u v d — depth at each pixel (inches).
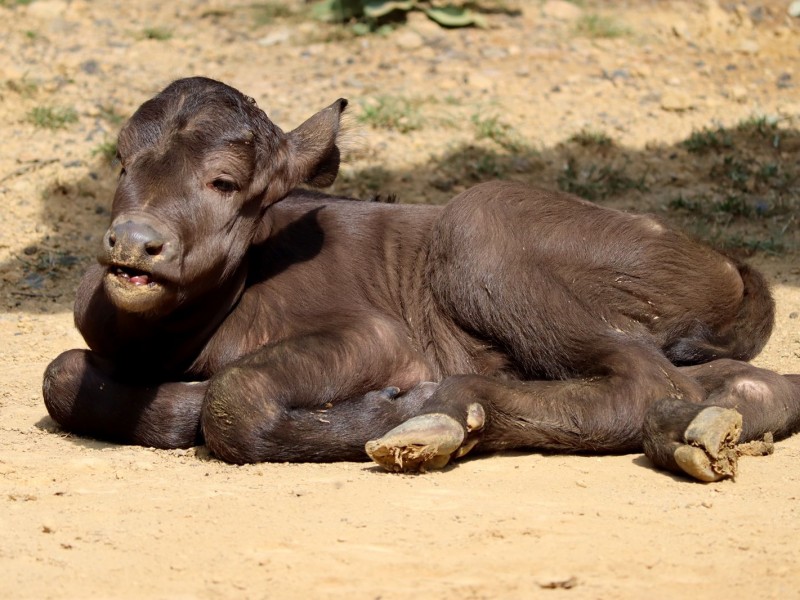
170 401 610.2
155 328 613.0
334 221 677.9
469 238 636.7
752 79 1275.8
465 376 582.6
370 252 671.8
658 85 1248.8
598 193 1042.1
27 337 839.7
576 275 635.5
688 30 1393.9
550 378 634.8
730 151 1108.5
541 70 1266.0
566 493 518.6
